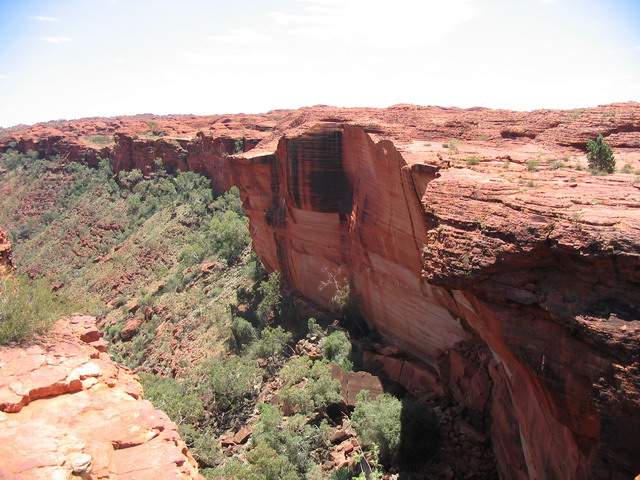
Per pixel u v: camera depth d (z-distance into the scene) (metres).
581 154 23.67
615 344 9.72
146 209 90.44
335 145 32.69
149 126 122.44
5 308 10.69
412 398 23.89
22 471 7.04
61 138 135.62
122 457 8.30
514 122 31.56
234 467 20.73
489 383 19.66
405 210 23.48
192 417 26.73
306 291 38.09
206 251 63.00
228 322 41.66
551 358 11.05
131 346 49.97
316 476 20.33
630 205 12.59
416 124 31.95
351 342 30.12
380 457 20.30
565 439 11.53
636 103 30.69
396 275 26.44
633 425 9.36
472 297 13.25
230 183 78.75
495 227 12.88
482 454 18.91
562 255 11.34
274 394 27.97
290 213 36.62
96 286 74.25
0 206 123.75
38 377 9.38
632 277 10.26
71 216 104.06
